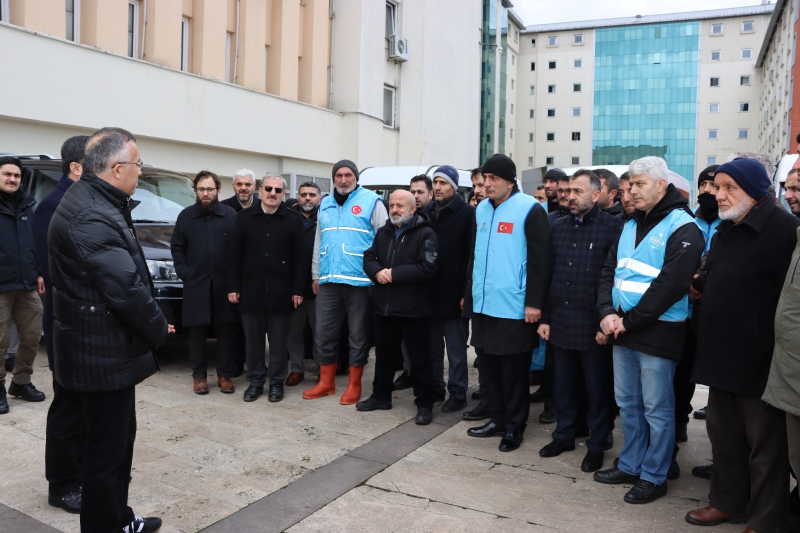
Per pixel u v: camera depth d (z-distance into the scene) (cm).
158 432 437
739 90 6112
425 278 461
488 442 439
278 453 405
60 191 413
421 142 2114
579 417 458
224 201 653
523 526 313
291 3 1567
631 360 358
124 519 288
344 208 523
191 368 598
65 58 1040
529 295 414
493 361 446
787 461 290
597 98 6366
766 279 291
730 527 315
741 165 293
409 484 362
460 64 2386
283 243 523
